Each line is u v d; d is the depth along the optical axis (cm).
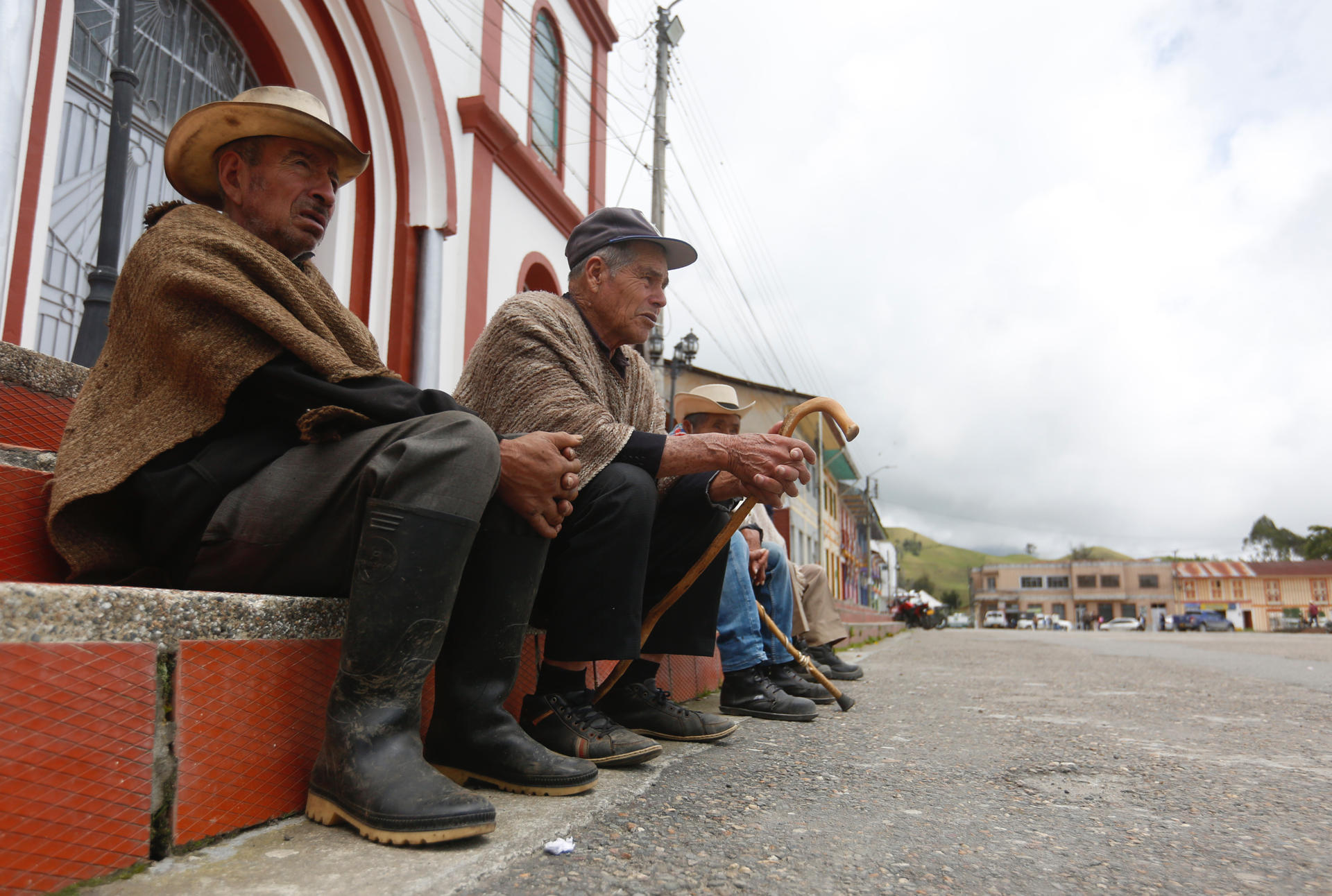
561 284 859
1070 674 554
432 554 129
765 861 123
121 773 105
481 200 683
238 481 142
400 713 129
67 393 193
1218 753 236
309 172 173
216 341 138
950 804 165
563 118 891
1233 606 6988
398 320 592
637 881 111
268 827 126
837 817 151
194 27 505
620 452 187
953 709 332
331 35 561
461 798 121
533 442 153
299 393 142
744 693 294
